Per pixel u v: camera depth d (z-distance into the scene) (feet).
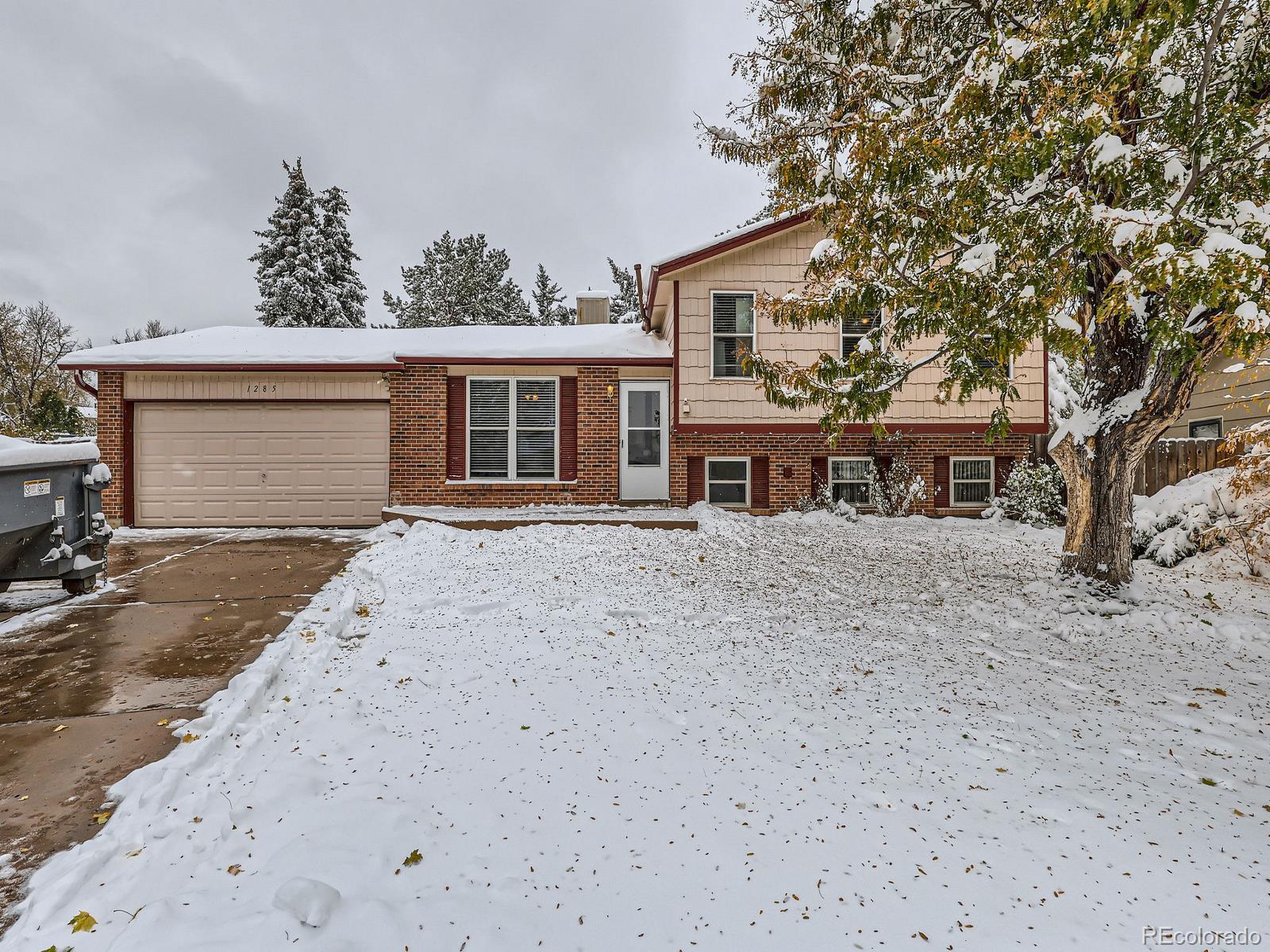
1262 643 17.94
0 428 69.92
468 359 38.34
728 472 39.93
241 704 12.28
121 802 9.27
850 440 38.96
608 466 39.70
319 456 39.24
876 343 18.66
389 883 7.41
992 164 13.82
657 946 6.61
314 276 100.58
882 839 8.55
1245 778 10.75
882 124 16.66
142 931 6.56
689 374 37.47
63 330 97.19
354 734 11.34
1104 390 21.74
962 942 6.71
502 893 7.32
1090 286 20.85
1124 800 9.84
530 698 13.00
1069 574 22.79
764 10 27.71
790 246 37.63
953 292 14.67
